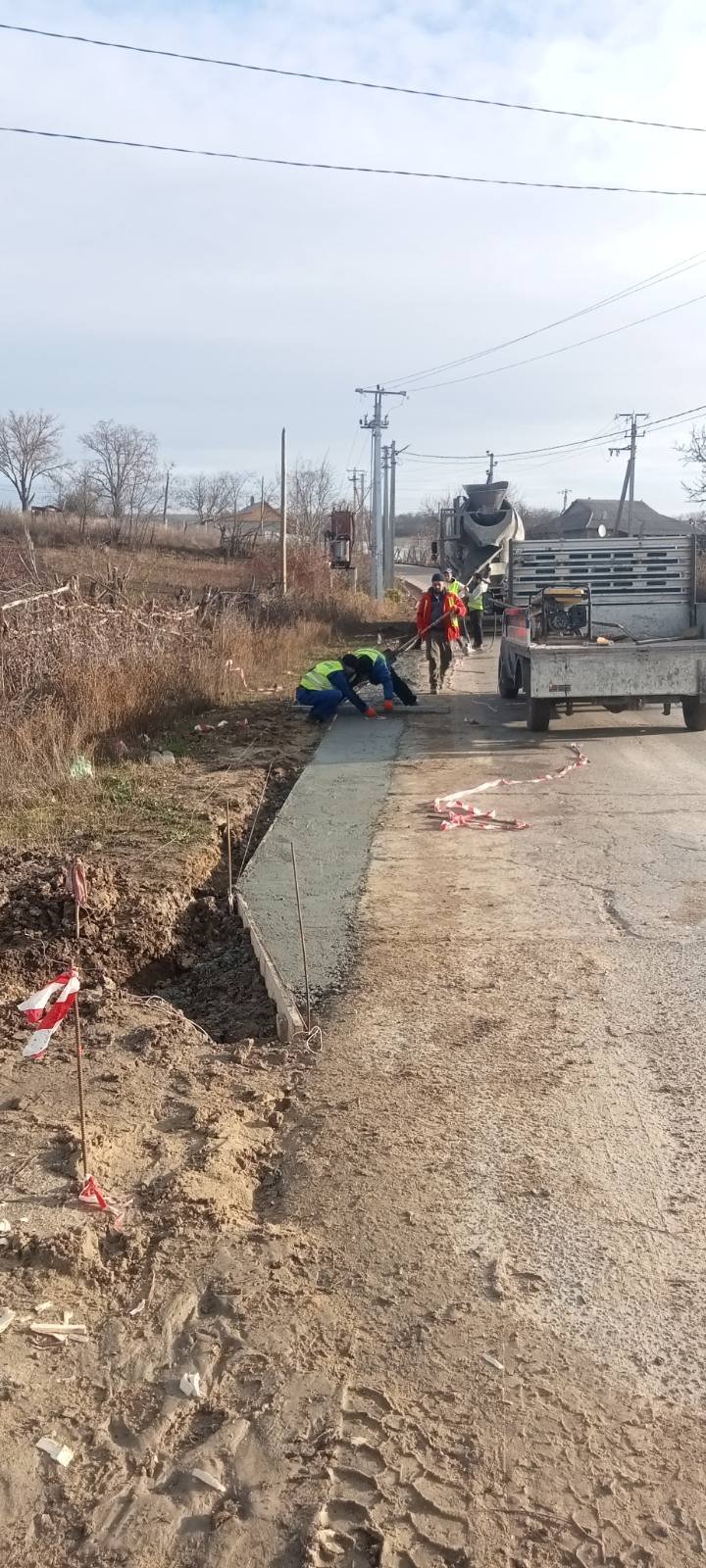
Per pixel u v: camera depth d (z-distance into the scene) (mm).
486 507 30078
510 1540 2455
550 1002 5324
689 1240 3504
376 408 46312
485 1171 3898
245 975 6160
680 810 9203
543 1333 3098
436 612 17734
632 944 6062
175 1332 3115
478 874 7527
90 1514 2525
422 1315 3172
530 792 10164
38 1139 4160
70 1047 5070
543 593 15047
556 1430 2758
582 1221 3604
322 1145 4102
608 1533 2471
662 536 14953
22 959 6070
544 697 13133
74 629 14266
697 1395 2875
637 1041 4887
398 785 10680
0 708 11398
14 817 9062
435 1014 5227
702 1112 4273
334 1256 3449
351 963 5926
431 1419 2793
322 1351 3031
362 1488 2590
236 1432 2758
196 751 12727
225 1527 2486
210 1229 3582
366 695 18000
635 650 13008
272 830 8938
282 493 34500
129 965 6316
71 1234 3490
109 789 10219
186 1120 4320
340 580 43000
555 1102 4375
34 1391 2896
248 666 19672
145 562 45906
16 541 43875
